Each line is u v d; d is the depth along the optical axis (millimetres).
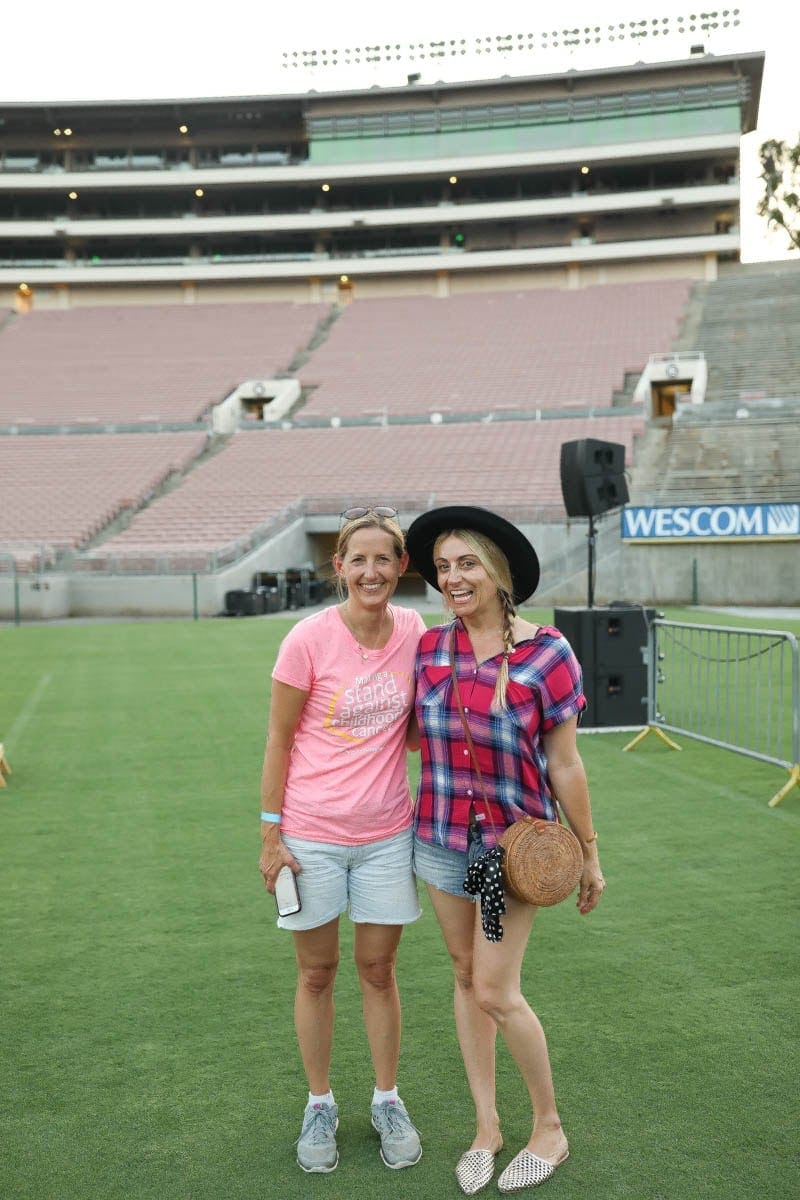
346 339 44531
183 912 4988
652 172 48719
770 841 5988
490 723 2715
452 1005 3932
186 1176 2881
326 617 2893
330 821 2887
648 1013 3809
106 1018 3855
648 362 36031
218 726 10117
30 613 25125
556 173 49656
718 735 9125
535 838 2623
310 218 49375
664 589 24938
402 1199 2775
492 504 27047
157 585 25547
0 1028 3775
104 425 36781
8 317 49250
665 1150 2947
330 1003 3016
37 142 51344
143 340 45688
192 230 49750
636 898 5051
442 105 48656
